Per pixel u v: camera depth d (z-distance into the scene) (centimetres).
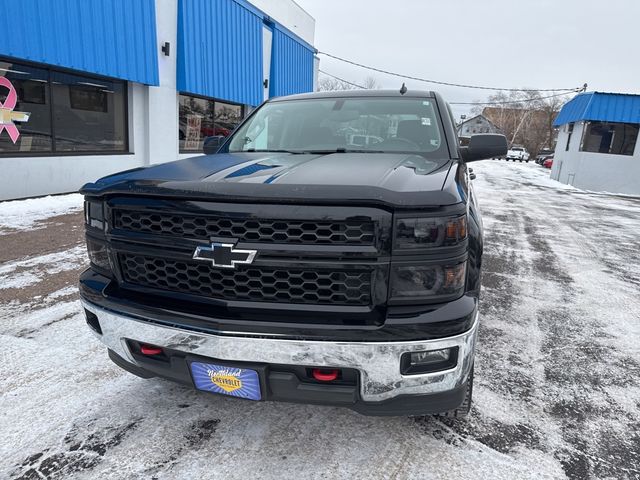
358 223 163
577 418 242
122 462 200
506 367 298
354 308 168
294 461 202
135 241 190
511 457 208
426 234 164
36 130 834
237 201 169
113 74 930
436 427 228
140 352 198
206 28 1255
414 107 318
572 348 331
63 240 579
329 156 254
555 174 2511
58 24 796
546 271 549
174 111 1180
